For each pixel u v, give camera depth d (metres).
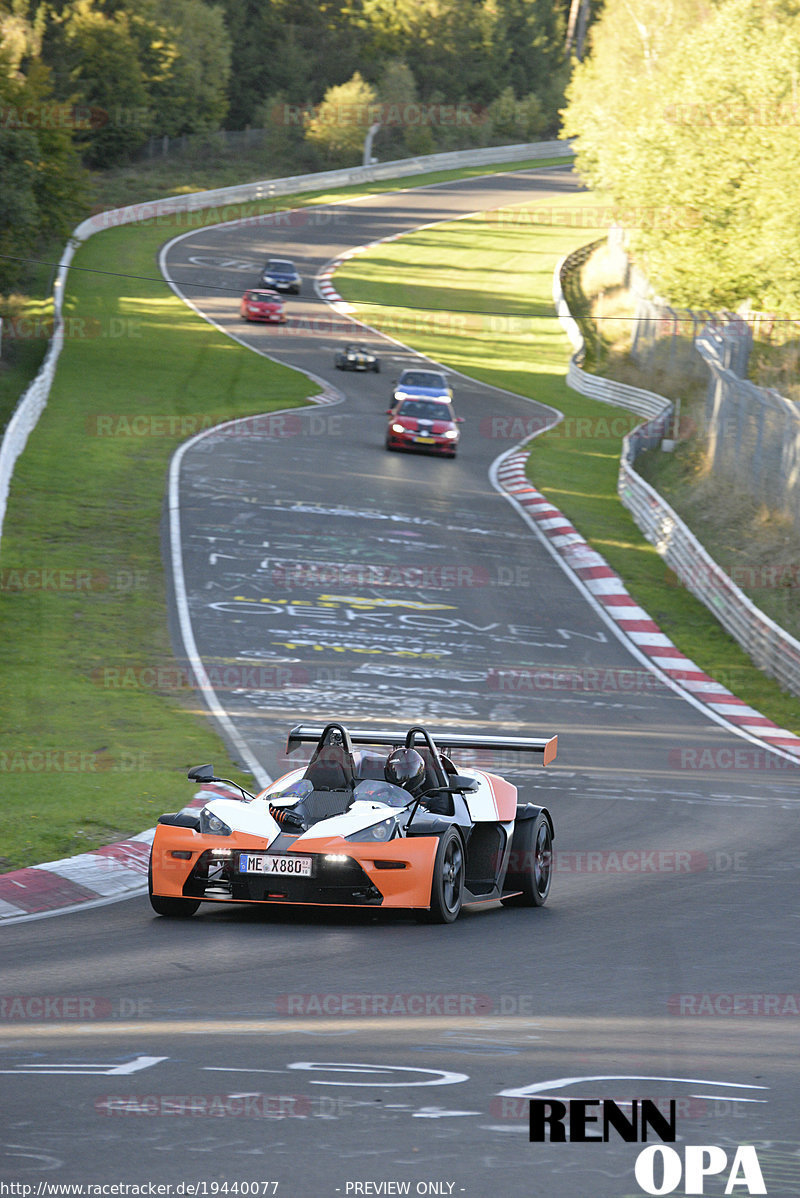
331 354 192.88
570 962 26.42
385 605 84.62
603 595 94.69
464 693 67.88
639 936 29.38
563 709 67.06
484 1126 15.88
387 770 32.88
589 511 119.50
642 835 43.25
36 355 163.62
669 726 66.25
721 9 172.75
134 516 99.62
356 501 112.88
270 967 24.98
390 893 29.34
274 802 31.59
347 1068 18.25
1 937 27.48
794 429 104.44
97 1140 14.99
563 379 195.50
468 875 33.00
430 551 99.94
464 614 85.19
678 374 180.25
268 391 162.00
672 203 163.62
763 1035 21.14
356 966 25.27
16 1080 17.36
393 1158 14.62
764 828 45.56
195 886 29.70
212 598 81.81
